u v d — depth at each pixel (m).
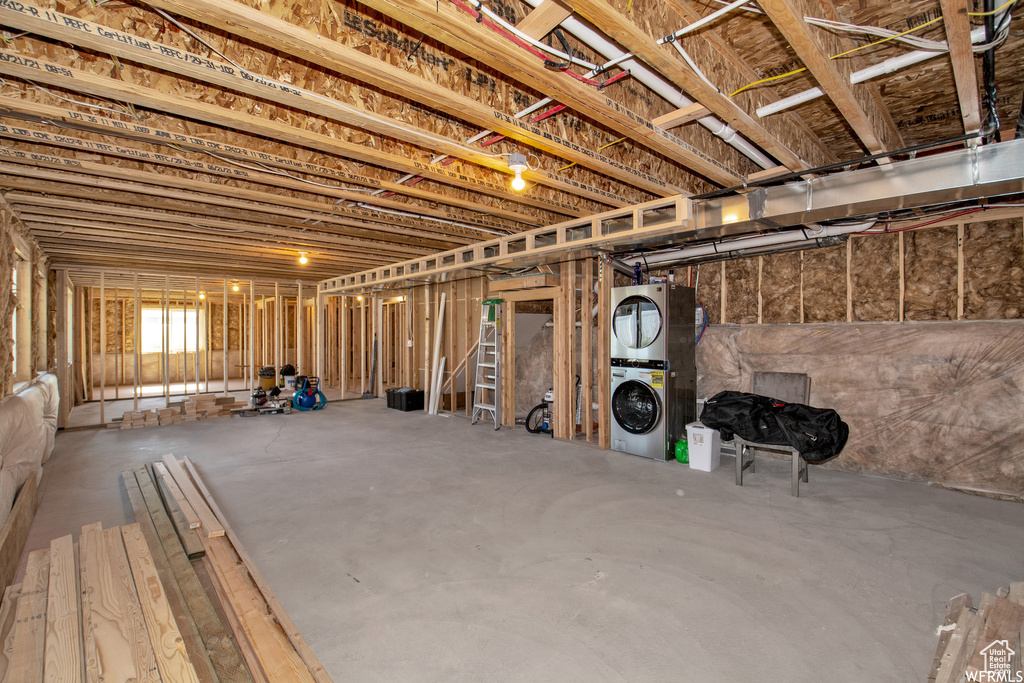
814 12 1.98
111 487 3.87
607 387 5.21
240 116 2.52
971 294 3.96
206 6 1.61
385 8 1.66
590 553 2.72
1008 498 3.61
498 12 1.89
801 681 1.74
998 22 1.85
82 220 4.73
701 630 2.03
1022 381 3.61
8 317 3.79
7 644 1.69
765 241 4.76
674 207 3.89
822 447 3.65
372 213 4.51
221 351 12.82
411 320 8.44
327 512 3.33
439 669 1.80
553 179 3.53
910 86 2.85
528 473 4.27
